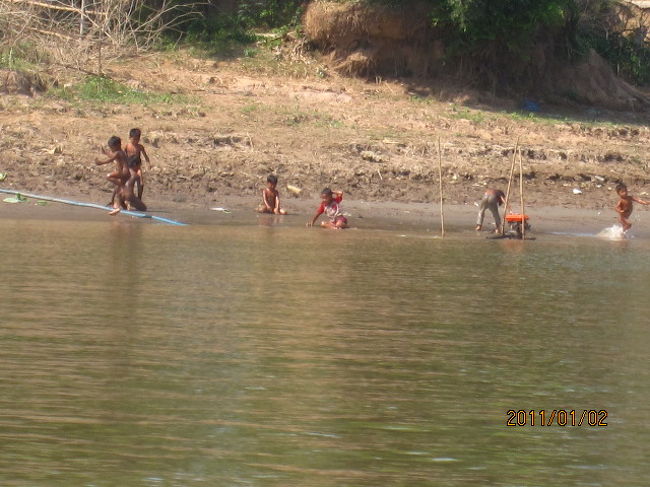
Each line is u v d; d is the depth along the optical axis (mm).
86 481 13633
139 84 73875
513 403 18047
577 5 97938
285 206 57781
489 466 14742
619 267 39438
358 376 19688
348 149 66500
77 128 63375
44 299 27047
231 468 14242
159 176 59469
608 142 77375
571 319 26766
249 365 20312
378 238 47656
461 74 85562
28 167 57938
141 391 18062
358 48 83812
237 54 83625
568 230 55375
